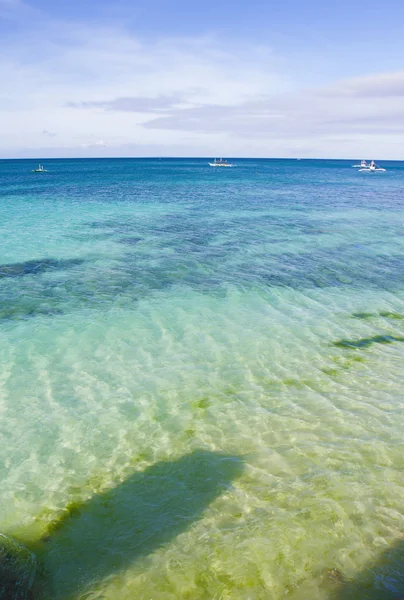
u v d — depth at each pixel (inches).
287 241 852.0
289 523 204.1
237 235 895.7
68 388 329.1
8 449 260.2
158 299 522.0
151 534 199.2
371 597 166.2
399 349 406.0
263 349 398.6
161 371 357.1
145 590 172.1
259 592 170.7
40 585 172.4
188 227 965.8
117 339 414.3
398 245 844.0
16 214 1087.0
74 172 3469.5
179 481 234.4
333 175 3543.3
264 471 241.1
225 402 313.1
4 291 536.1
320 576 176.7
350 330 446.0
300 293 555.2
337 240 874.1
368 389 332.5
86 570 180.9
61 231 890.1
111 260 684.1
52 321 451.8
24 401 310.3
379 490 225.8
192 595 170.1
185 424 286.8
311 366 369.1
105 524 205.8
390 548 189.3
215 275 621.3
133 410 302.5
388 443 266.1
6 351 383.9
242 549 190.2
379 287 586.9
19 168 4424.2
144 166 5211.6
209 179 2608.3
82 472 242.2
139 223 998.4
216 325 450.6
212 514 210.8
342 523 203.6
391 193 1902.1
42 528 203.0
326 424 286.2
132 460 252.2
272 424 286.2
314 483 231.1
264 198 1571.1
